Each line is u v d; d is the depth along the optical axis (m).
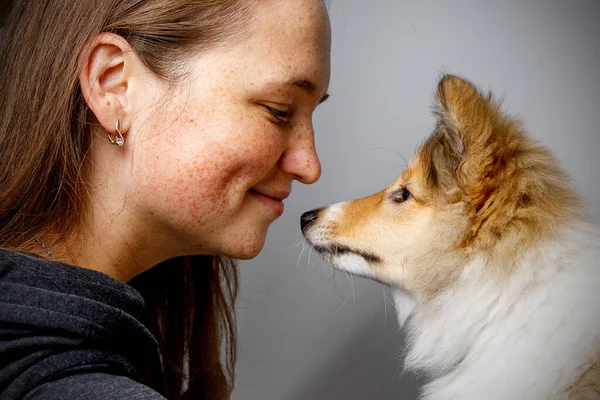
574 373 1.07
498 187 1.25
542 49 1.98
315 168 1.08
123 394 0.66
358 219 1.55
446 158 1.33
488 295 1.24
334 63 2.17
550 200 1.26
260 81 0.94
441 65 2.06
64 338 0.72
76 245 0.95
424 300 1.40
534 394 1.10
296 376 2.24
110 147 0.96
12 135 0.94
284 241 2.24
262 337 2.27
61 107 0.91
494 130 1.28
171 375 1.33
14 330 0.70
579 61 1.96
